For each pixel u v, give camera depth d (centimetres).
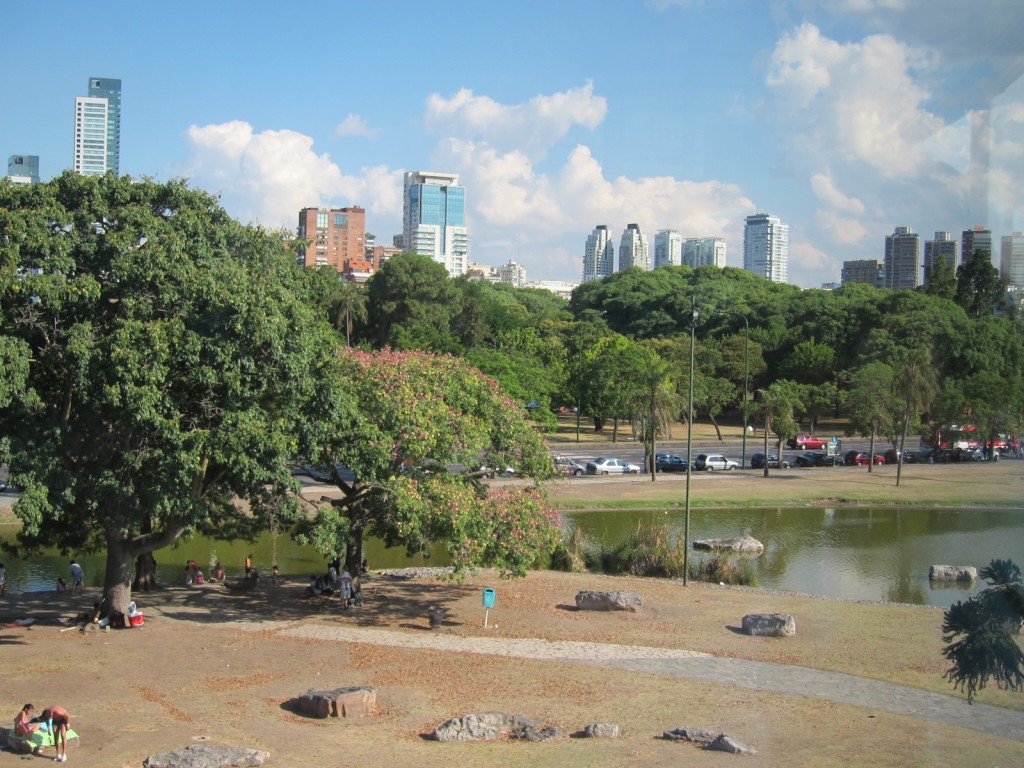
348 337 9256
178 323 2323
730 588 3353
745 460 7062
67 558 3866
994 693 1177
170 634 2572
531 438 3297
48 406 2472
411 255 10269
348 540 2873
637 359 8138
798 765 1453
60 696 1975
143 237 2483
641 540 3850
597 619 2808
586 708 1922
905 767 1320
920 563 3838
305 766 1533
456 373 3247
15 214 2266
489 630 2659
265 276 2673
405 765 1534
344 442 2889
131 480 2448
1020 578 1171
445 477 2934
